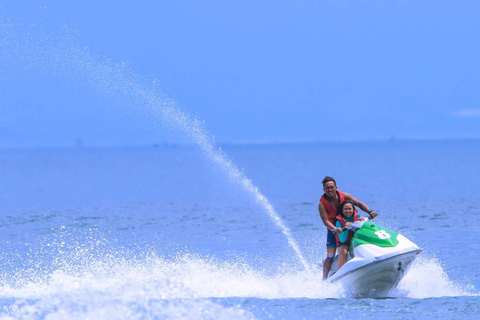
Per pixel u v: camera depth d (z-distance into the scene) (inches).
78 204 4911.4
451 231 2977.4
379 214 3814.0
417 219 3506.4
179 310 1545.3
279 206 4527.6
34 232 3184.1
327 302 1612.9
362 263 1625.2
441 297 1648.6
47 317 1496.1
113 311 1549.0
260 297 1689.2
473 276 1951.3
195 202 4945.9
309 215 3887.8
